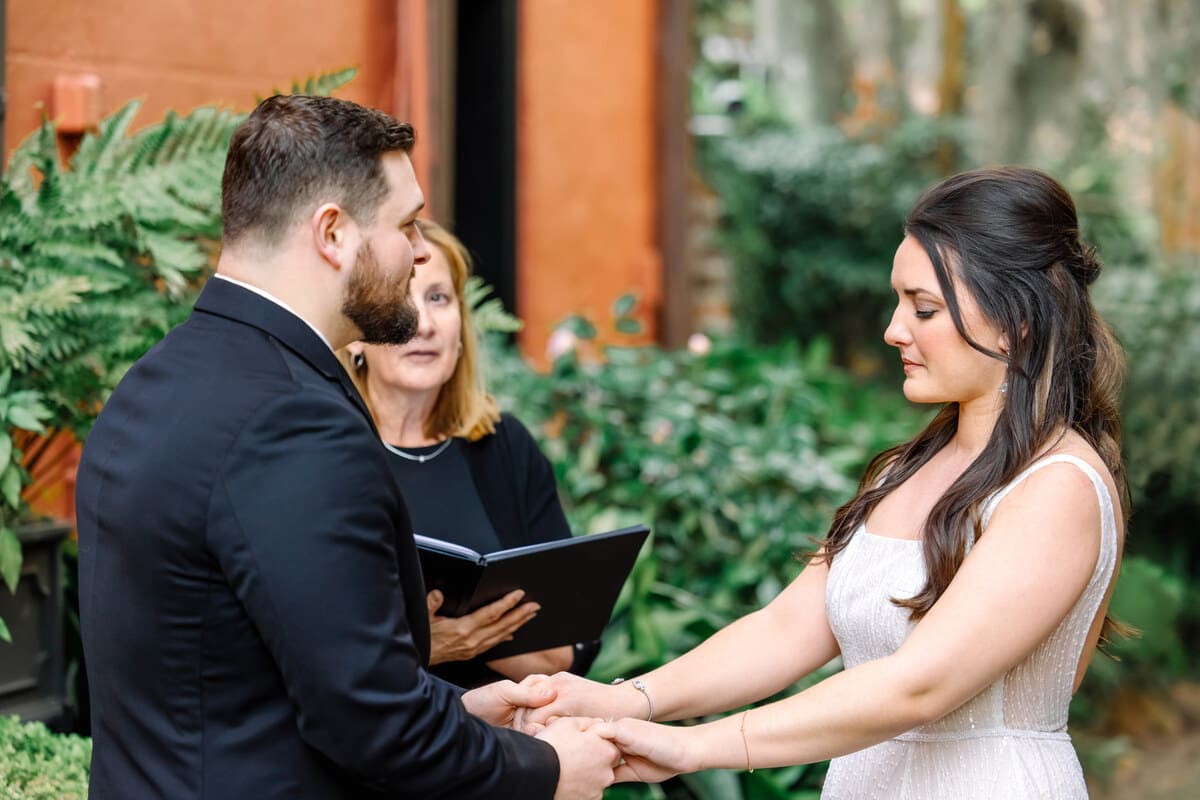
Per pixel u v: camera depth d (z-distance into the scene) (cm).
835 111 1123
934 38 1140
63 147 350
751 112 1098
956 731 195
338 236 167
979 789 192
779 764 188
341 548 152
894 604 194
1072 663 195
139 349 274
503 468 264
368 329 174
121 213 276
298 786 157
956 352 196
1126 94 968
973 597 182
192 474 155
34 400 256
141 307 278
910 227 201
